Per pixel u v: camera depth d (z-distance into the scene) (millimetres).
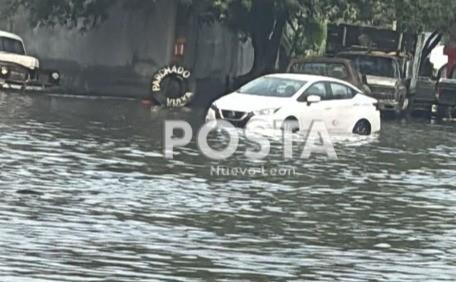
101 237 20688
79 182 26922
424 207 26531
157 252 19719
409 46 67000
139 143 36219
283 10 63875
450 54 69688
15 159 30188
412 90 66000
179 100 57250
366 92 55094
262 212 24453
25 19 69000
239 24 66062
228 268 18781
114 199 24844
